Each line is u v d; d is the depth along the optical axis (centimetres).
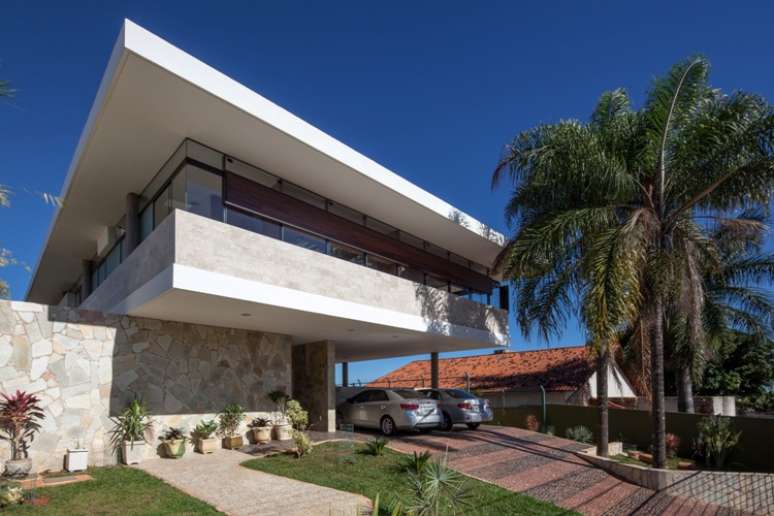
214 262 1116
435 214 1708
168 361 1341
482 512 973
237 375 1501
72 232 1844
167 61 972
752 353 3097
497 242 2003
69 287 2552
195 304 1179
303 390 1919
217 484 1010
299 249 1325
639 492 1227
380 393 1734
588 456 1475
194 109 1096
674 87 1391
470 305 2033
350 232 1612
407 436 1603
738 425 1723
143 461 1212
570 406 2219
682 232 1389
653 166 1443
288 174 1395
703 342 1492
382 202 1600
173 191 1243
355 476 1076
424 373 3572
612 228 1340
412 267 1861
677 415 1916
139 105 1074
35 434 1082
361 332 1705
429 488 886
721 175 1355
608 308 1192
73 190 1476
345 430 1762
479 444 1533
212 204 1218
